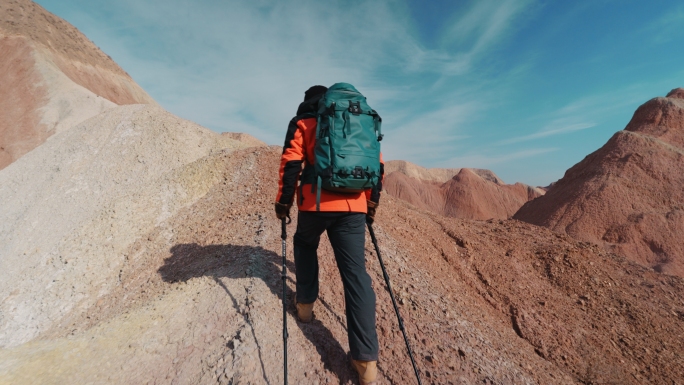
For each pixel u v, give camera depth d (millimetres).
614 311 6051
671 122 30703
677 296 6699
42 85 49031
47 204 10945
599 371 4570
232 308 3125
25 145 42781
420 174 83312
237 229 5277
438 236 6602
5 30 54688
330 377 2648
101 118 14578
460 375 2994
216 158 9406
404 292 3855
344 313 3400
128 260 6746
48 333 5598
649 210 25234
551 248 7371
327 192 2430
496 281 6004
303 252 2852
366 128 2369
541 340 4918
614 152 29219
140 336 3006
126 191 11148
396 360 2986
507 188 75938
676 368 4980
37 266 7133
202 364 2668
